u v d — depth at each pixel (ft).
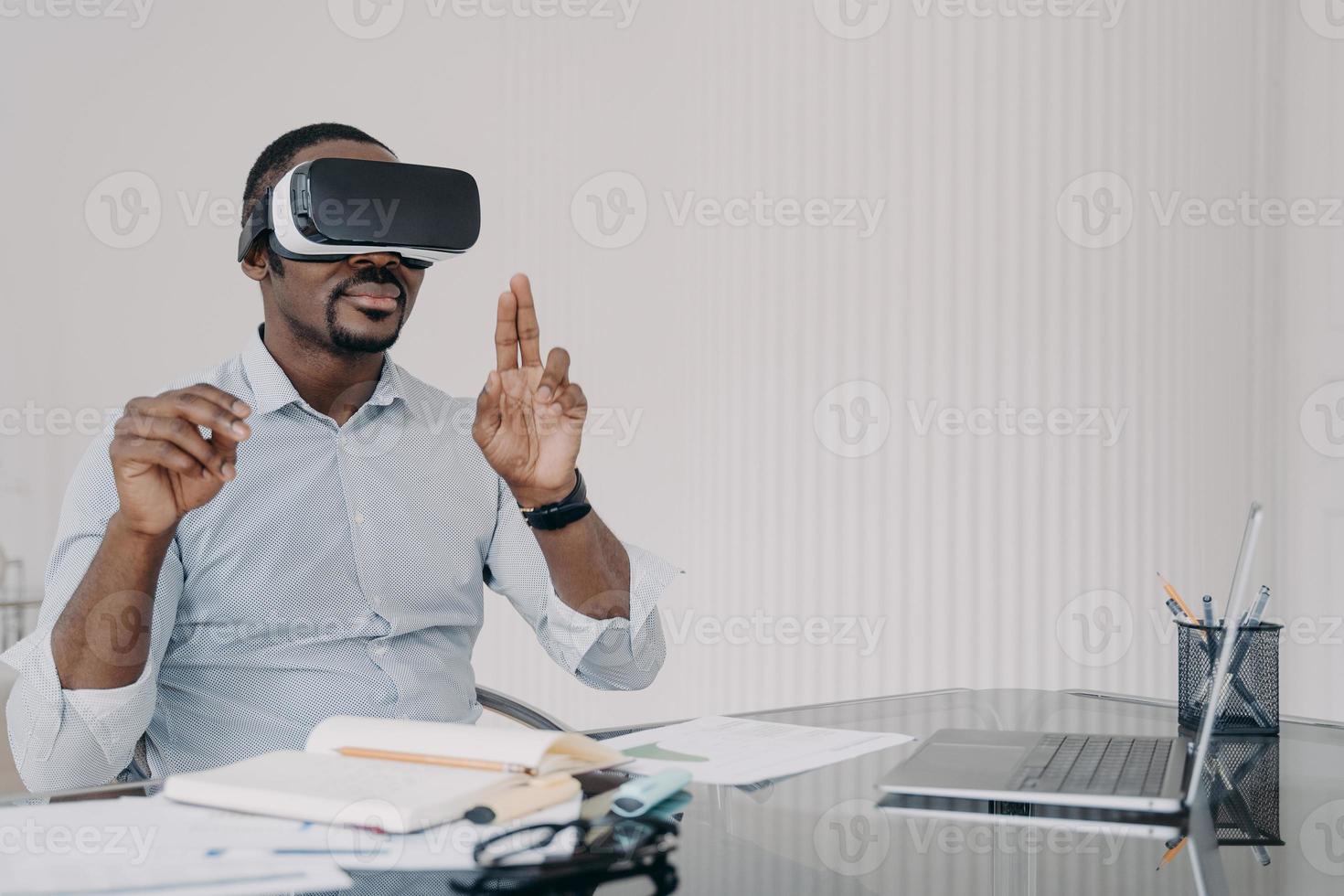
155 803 2.70
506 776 2.71
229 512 4.74
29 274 11.76
